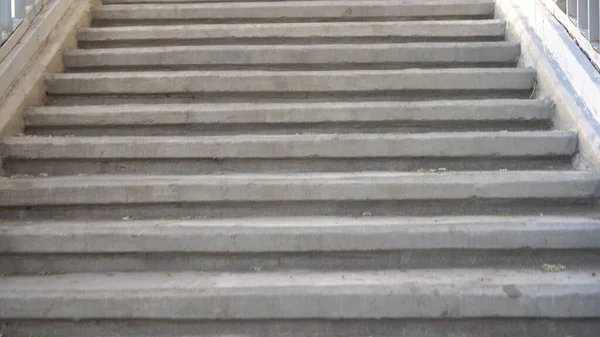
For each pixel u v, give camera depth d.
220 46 4.31
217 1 5.15
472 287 2.47
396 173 3.16
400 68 4.22
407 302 2.46
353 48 4.19
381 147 3.33
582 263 2.73
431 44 4.22
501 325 2.46
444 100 3.70
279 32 4.54
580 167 3.21
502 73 3.86
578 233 2.72
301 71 4.04
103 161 3.40
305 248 2.76
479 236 2.74
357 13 4.80
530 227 2.73
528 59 4.02
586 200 3.00
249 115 3.62
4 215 3.08
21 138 3.41
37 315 2.48
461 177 3.02
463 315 2.44
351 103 3.66
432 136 3.33
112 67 4.32
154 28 4.61
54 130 3.71
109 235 2.78
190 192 3.05
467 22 4.49
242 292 2.49
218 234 2.77
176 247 2.78
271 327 2.51
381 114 3.59
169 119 3.64
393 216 3.01
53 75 4.02
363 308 2.46
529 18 4.22
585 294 2.42
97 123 3.66
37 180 3.09
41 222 2.97
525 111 3.56
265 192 3.04
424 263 2.76
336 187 3.02
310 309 2.47
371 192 3.01
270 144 3.35
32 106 3.80
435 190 3.00
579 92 3.40
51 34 4.37
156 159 3.39
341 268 2.77
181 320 2.49
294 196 3.04
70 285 2.58
